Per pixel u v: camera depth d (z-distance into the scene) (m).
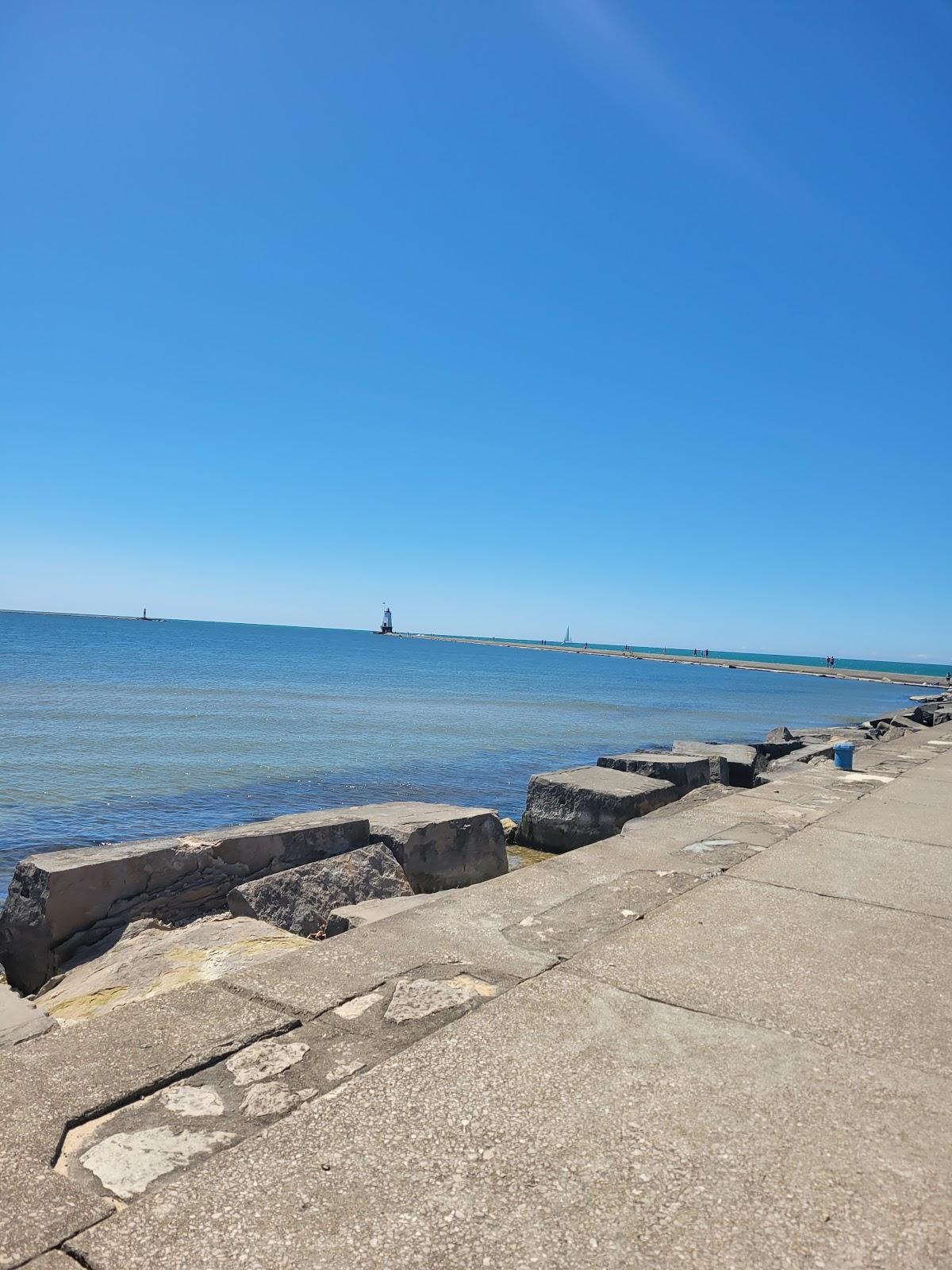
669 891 4.99
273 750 20.98
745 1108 2.58
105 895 5.69
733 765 12.86
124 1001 4.32
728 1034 3.09
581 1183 2.19
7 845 11.16
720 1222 2.05
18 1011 4.28
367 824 7.17
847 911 4.66
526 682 64.12
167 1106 2.53
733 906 4.70
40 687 39.66
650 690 58.69
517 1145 2.35
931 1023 3.24
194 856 6.13
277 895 6.12
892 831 6.91
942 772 10.52
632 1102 2.59
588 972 3.66
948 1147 2.40
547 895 4.86
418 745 22.81
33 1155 2.24
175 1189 2.12
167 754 19.61
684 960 3.85
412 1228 2.00
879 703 53.50
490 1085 2.68
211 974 4.49
